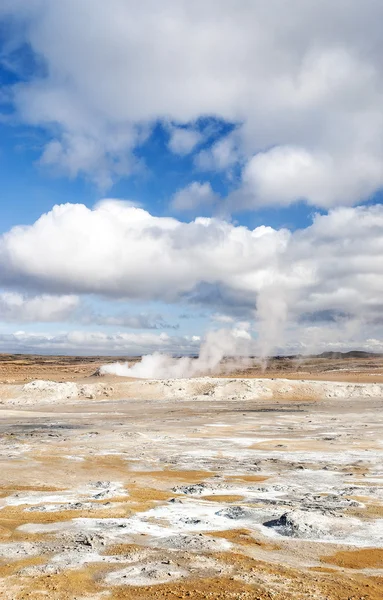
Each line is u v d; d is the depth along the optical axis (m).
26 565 11.50
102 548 12.73
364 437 35.88
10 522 15.26
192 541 13.22
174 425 43.62
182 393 73.12
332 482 21.78
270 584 10.27
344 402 64.94
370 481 21.92
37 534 14.02
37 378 105.25
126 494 19.52
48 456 28.81
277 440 34.88
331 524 14.88
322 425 42.97
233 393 71.50
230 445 32.84
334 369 138.62
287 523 14.76
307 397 70.56
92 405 63.91
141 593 9.80
